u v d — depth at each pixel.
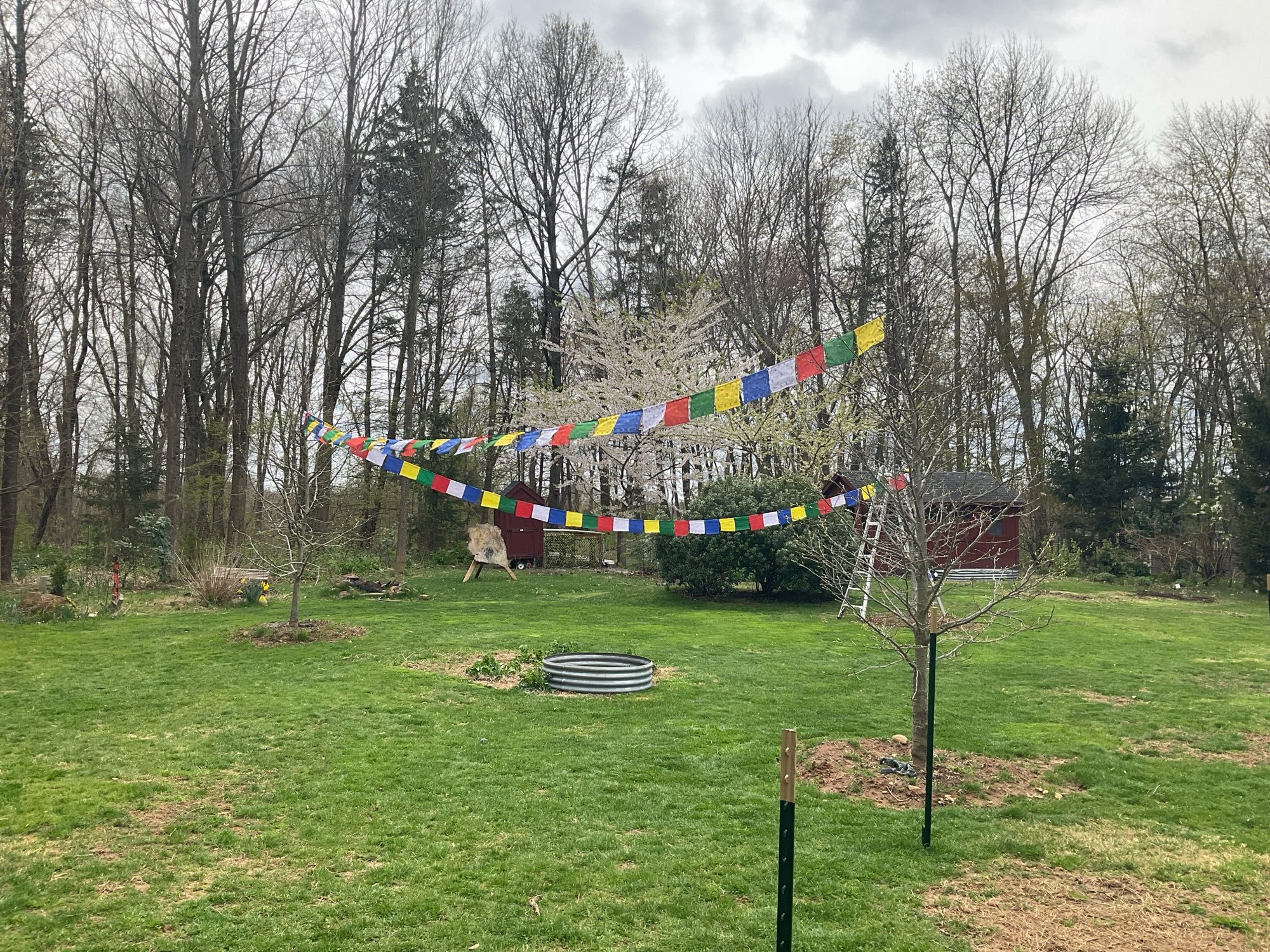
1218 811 5.59
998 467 20.23
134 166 23.45
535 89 27.61
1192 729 7.52
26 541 24.48
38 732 6.99
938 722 7.68
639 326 22.86
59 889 4.26
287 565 17.92
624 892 4.32
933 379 10.23
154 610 14.17
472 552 20.11
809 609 15.66
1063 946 3.87
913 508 6.48
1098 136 26.47
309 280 27.45
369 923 3.97
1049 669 10.15
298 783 5.86
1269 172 22.23
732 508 16.53
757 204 27.42
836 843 4.98
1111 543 23.59
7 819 5.14
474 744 6.81
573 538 24.03
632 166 28.69
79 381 25.25
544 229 28.70
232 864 4.61
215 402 25.61
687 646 11.51
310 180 25.30
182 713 7.61
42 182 20.64
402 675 9.20
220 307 26.86
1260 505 19.81
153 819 5.20
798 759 6.50
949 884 4.50
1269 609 14.86
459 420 27.52
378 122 23.41
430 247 25.00
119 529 20.86
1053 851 4.93
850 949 3.81
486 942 3.81
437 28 24.50
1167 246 25.03
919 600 6.23
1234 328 24.09
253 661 9.93
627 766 6.30
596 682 8.61
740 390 5.00
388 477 26.05
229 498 23.61
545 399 23.06
